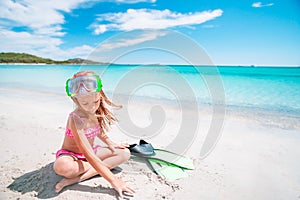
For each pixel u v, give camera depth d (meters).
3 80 14.94
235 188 2.38
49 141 3.56
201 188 2.36
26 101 7.12
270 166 2.90
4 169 2.62
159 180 2.48
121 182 2.19
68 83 2.24
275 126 4.68
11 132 3.93
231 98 8.23
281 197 2.24
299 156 3.21
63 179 2.19
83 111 2.32
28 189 2.18
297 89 10.79
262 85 12.74
